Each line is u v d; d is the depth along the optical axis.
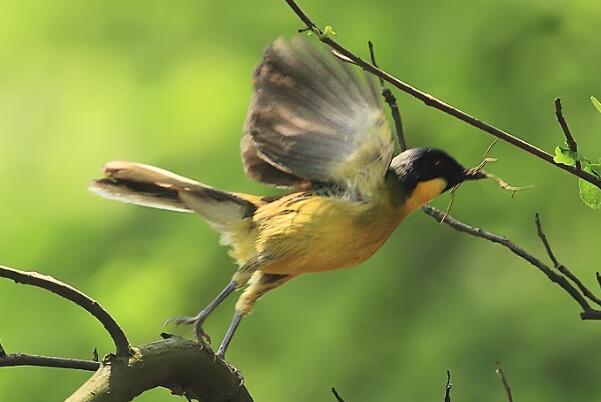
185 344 5.61
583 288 6.45
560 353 12.57
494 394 12.48
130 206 13.46
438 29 13.05
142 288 13.08
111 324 5.34
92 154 13.84
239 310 7.47
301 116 7.04
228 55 13.99
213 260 13.12
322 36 6.00
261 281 7.53
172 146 13.59
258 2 14.02
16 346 12.76
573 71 12.92
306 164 7.20
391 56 12.96
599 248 12.72
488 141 12.70
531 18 13.05
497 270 12.94
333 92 6.94
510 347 12.67
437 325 12.87
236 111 13.60
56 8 14.78
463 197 12.89
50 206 13.62
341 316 13.02
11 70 14.54
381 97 7.20
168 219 13.36
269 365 12.97
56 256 13.27
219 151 13.38
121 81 14.24
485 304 12.88
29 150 13.98
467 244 13.05
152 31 14.41
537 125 12.77
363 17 13.16
